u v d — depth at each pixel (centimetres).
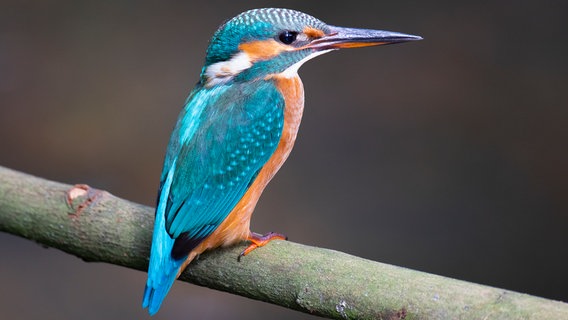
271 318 1115
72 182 1285
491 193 1233
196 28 1606
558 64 1444
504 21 1549
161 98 1444
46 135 1373
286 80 652
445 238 1175
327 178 1279
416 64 1482
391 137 1344
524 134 1320
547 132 1314
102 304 1134
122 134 1370
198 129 611
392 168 1292
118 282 1173
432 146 1320
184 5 1667
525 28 1531
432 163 1291
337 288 515
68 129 1382
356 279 512
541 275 1110
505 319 457
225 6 1659
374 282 506
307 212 1218
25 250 1218
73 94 1454
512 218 1191
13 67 1508
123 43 1570
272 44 649
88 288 1159
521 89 1402
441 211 1215
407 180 1268
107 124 1389
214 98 631
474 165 1279
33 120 1399
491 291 475
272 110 631
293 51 655
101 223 614
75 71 1499
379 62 1498
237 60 646
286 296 537
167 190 586
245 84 641
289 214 1212
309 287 525
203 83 648
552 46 1485
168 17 1636
